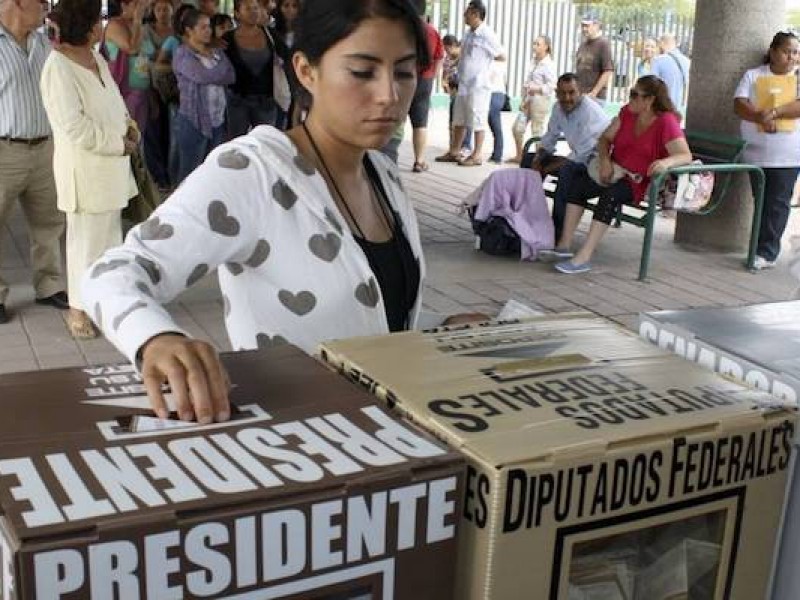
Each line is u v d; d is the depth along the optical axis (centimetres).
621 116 615
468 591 89
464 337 125
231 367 111
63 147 421
